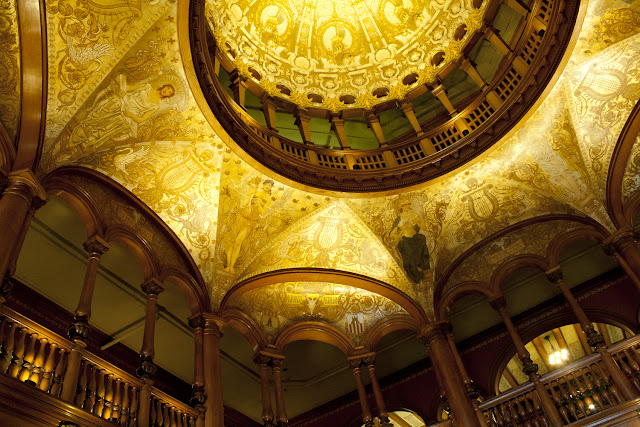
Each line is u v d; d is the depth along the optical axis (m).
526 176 14.33
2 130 9.15
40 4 9.42
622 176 13.20
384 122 17.14
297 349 16.09
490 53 15.68
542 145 13.92
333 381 16.86
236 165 13.20
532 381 12.03
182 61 11.36
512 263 14.48
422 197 14.80
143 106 11.43
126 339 14.20
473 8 14.99
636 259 12.49
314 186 14.09
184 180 12.75
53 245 12.04
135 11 10.40
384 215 14.85
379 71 16.39
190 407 10.49
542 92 13.17
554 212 14.43
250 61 15.28
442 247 15.09
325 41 16.41
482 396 14.86
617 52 12.52
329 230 14.66
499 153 14.18
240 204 13.57
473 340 15.95
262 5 15.52
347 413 16.83
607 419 10.68
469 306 15.73
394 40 16.28
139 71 11.05
